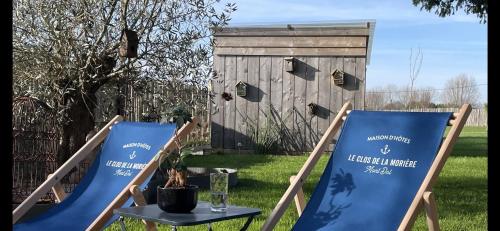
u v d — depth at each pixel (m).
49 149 5.38
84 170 6.00
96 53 5.60
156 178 5.40
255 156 10.55
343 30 10.95
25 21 5.35
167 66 5.86
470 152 11.85
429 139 2.98
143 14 5.68
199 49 5.97
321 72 11.12
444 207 5.34
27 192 5.23
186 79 5.95
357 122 3.38
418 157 2.96
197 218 2.65
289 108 11.32
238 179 7.04
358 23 10.82
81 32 5.57
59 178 3.70
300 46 11.22
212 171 6.95
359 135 3.31
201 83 6.07
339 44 10.99
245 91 11.45
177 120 3.23
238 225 4.46
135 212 2.84
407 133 3.10
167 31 5.83
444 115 3.03
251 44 11.46
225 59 11.61
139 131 3.72
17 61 5.38
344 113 3.54
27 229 3.21
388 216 2.83
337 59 11.03
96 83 5.90
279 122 11.37
